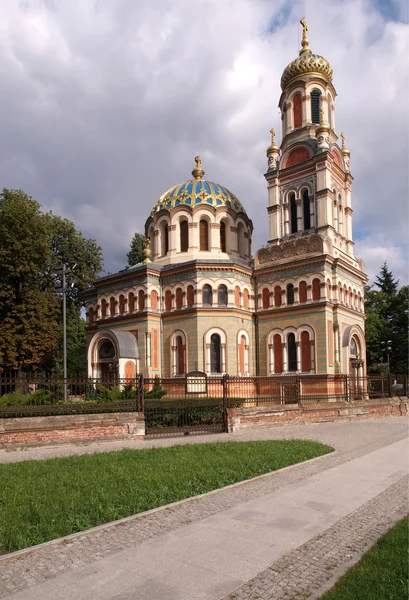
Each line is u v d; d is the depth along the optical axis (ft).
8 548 27.27
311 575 23.50
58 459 52.11
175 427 76.59
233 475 44.09
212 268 142.82
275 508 34.68
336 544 27.58
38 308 146.20
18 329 144.77
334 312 137.90
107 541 28.40
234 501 36.68
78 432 65.57
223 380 82.89
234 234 166.09
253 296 150.51
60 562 25.44
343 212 165.78
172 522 31.71
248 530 29.99
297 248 142.61
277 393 137.90
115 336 140.36
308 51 174.50
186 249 161.27
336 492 39.17
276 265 144.77
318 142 158.61
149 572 24.02
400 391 129.49
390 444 64.90
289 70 172.45
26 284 156.46
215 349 140.46
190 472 44.65
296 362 138.21
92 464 48.75
